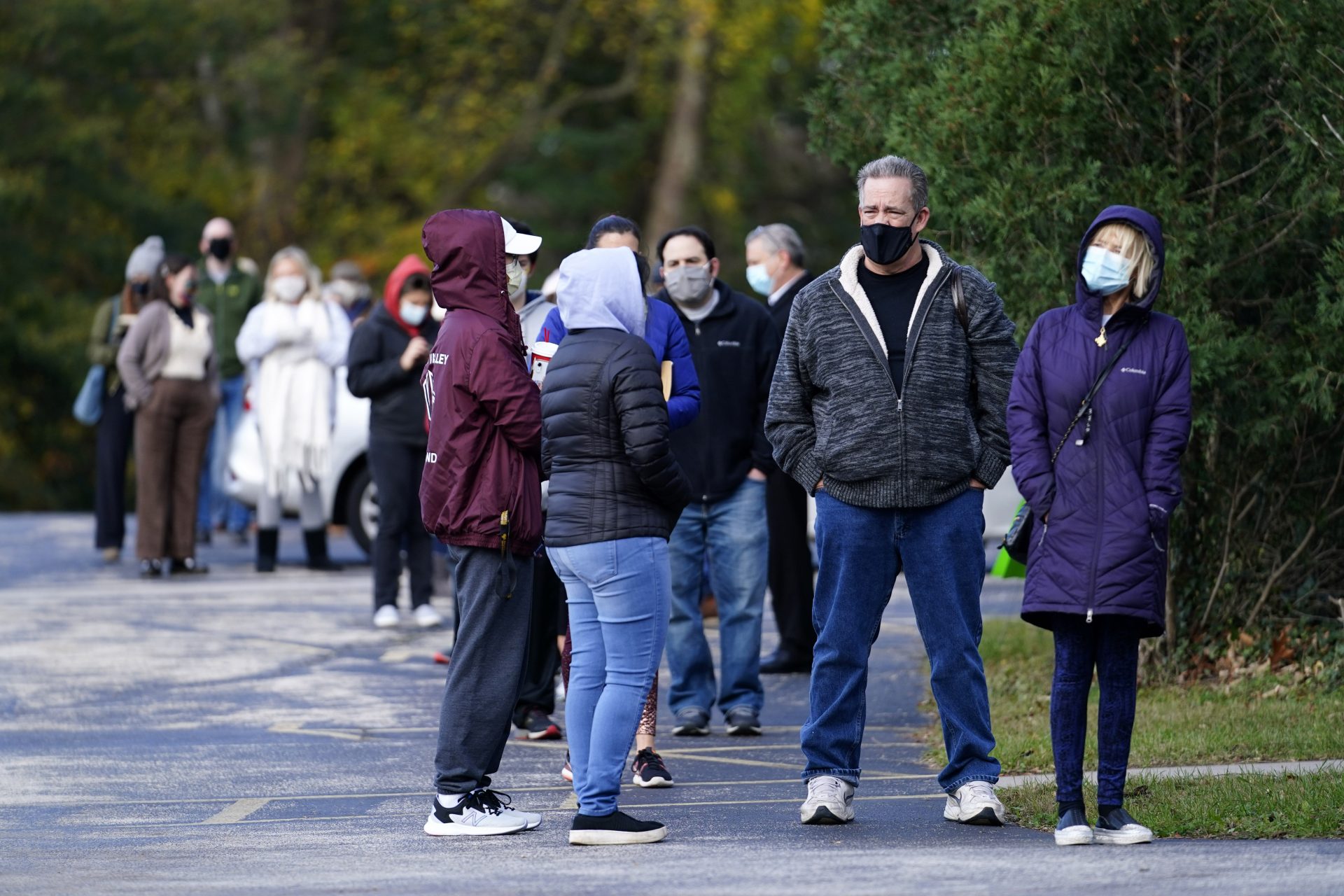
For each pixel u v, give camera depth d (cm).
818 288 1984
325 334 4378
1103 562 1786
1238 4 2520
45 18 9062
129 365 4391
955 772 1988
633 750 2489
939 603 1962
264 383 4394
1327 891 1547
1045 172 2597
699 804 2141
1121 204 2614
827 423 1972
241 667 3253
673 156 11362
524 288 2395
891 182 1927
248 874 1775
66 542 5369
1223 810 1900
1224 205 2669
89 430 9731
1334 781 1980
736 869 1728
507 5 10969
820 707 1998
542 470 1969
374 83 11269
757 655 2648
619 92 11319
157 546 4447
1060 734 1834
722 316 2623
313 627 3678
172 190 10281
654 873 1727
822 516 1984
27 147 9138
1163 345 1819
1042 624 1867
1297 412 2672
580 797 1922
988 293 1975
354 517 4631
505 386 1909
